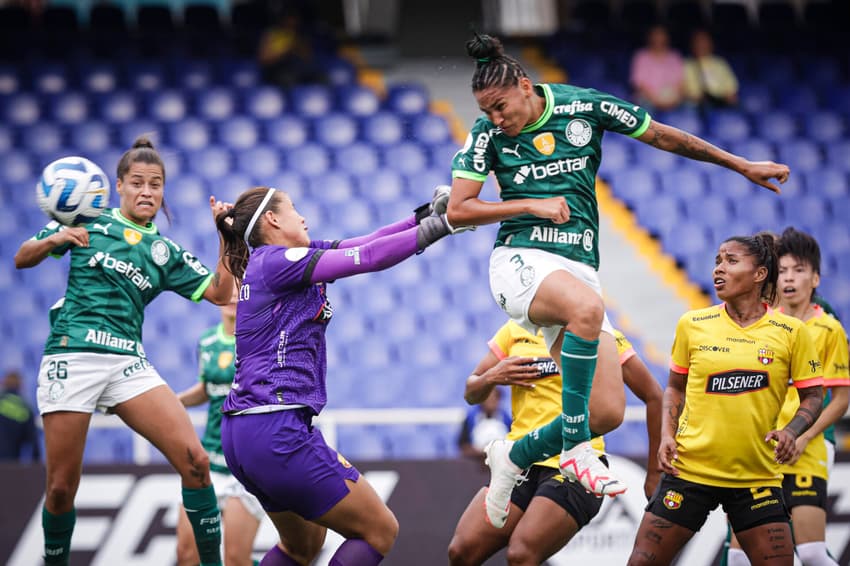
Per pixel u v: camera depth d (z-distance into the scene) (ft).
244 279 53.36
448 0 211.61
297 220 55.11
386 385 146.61
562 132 50.55
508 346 66.85
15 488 83.66
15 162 172.04
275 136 179.32
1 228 164.04
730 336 59.82
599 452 63.10
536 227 50.90
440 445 138.00
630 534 85.51
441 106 189.26
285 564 56.75
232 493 77.92
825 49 201.26
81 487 84.43
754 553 58.29
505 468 55.16
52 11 194.59
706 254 169.07
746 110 188.34
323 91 187.01
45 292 158.20
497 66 49.34
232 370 79.61
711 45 199.93
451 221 50.19
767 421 58.90
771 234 63.41
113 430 134.00
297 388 51.83
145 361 59.88
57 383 57.57
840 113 190.49
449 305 158.20
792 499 70.18
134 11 208.03
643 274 166.20
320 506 51.31
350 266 51.26
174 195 167.94
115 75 187.01
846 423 130.00
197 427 121.39
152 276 60.44
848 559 86.38
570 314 48.39
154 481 84.99
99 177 59.82
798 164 181.47
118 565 83.71
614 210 173.27
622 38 201.46
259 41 195.62
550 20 224.53
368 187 172.45
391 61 200.44
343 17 222.07
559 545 61.11
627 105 51.26
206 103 183.32
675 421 60.64
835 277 167.73
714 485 59.00
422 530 85.35
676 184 176.45
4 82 183.42
